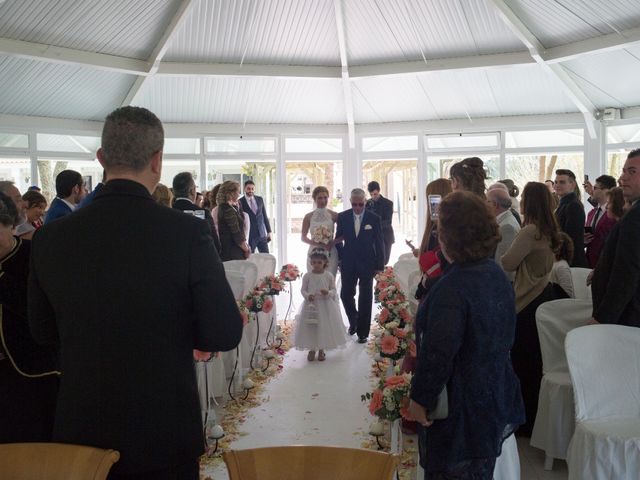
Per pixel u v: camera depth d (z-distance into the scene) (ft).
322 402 15.14
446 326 6.55
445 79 33.30
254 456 5.31
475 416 6.66
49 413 7.77
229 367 15.98
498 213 13.30
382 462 5.18
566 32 26.99
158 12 26.30
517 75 32.30
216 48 29.94
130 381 5.29
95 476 4.95
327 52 31.24
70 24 25.05
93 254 5.34
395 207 38.68
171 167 37.68
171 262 5.36
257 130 37.65
